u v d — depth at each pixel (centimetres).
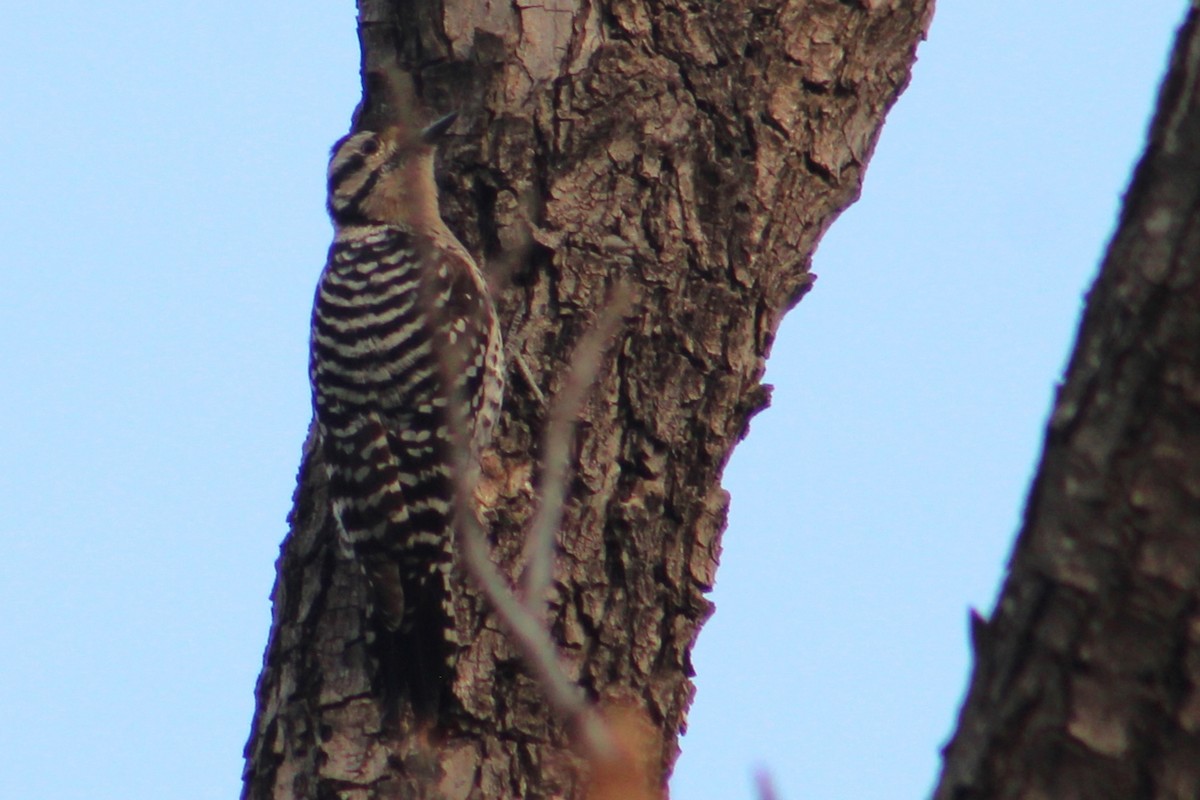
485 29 1155
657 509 1087
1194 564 530
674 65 1138
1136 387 545
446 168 1156
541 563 593
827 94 1162
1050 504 557
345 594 1105
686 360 1106
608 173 1124
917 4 1193
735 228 1130
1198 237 540
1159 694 529
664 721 1059
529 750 1031
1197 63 556
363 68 1221
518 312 1116
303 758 1042
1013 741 545
